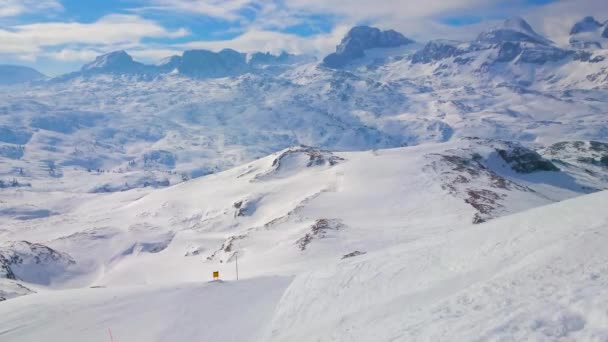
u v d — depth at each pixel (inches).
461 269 886.4
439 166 4645.7
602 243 646.5
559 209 1064.8
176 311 1095.6
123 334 965.2
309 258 2370.8
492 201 3341.5
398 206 3481.8
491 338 431.2
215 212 5556.1
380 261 1182.9
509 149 6013.8
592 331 390.3
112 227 5590.6
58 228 6269.7
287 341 835.4
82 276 4185.5
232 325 1012.5
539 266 637.3
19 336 948.6
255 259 2760.8
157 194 7278.5
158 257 4429.1
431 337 504.7
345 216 3422.7
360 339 650.2
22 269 3782.0
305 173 6122.1
